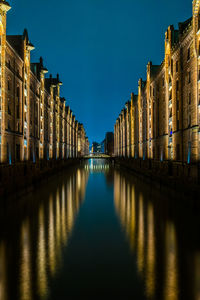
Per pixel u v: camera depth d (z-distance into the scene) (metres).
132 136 75.94
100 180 39.25
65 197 23.66
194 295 7.24
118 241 11.74
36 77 46.31
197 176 25.38
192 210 17.38
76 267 9.06
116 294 7.29
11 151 32.38
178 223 14.40
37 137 48.28
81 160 119.00
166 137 39.84
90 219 15.76
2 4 27.03
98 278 8.24
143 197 23.25
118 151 119.12
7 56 31.11
